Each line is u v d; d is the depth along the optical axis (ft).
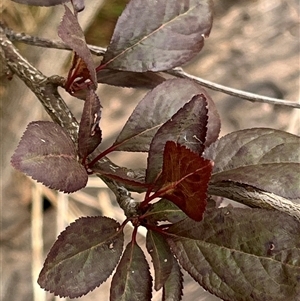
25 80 1.31
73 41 0.97
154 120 1.06
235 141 0.98
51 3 1.28
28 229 3.11
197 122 0.93
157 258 0.95
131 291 0.95
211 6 1.19
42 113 3.05
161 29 1.17
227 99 3.38
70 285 0.91
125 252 0.96
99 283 0.93
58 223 3.10
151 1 1.17
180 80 1.09
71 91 1.22
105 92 3.48
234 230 0.89
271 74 3.53
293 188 0.92
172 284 0.94
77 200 3.18
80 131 0.96
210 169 0.81
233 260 0.88
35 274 2.98
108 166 1.04
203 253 0.91
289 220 0.87
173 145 0.84
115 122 3.35
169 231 0.95
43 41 1.51
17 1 1.27
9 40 1.45
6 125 2.85
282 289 0.85
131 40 1.17
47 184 0.87
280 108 3.34
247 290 0.86
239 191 0.98
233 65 3.58
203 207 0.84
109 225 0.96
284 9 3.89
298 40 3.73
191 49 1.18
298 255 0.85
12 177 3.09
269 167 0.95
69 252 0.93
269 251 0.86
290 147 0.97
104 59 1.17
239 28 3.79
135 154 3.18
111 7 3.13
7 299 2.88
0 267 2.95
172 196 0.90
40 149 0.87
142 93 3.51
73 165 0.91
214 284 0.89
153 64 1.17
